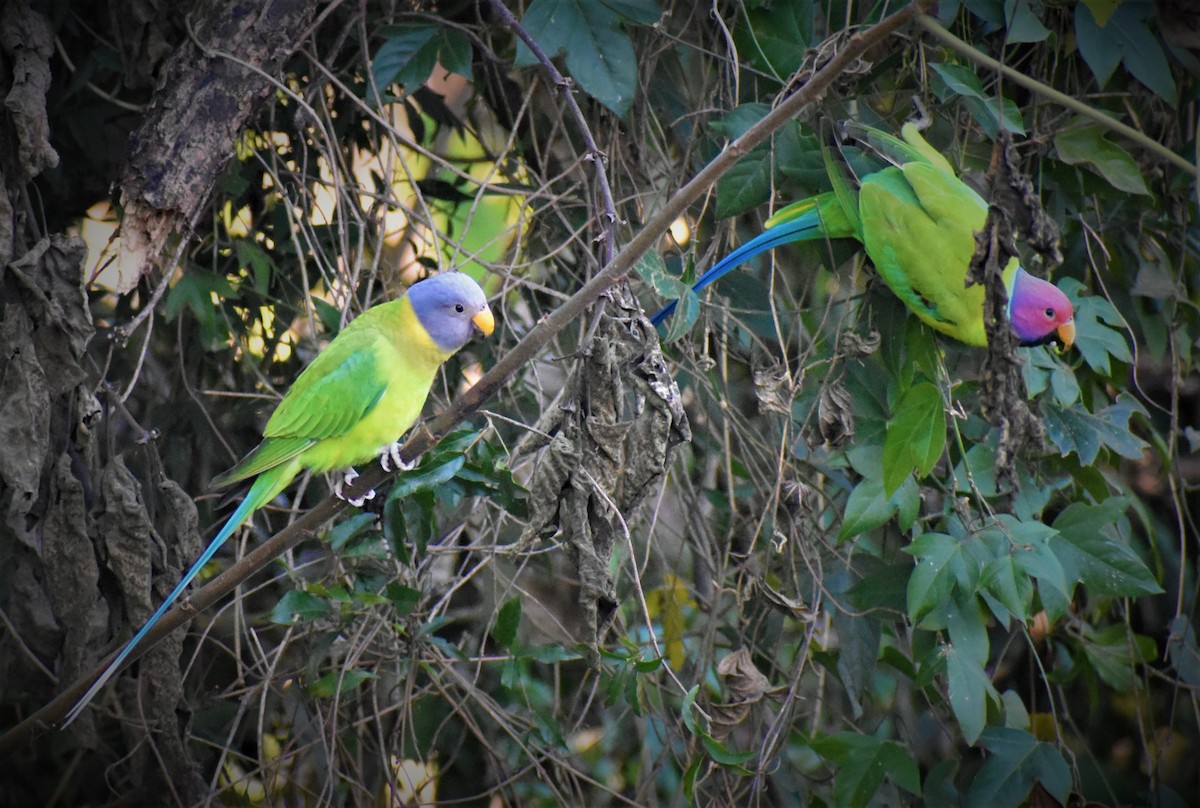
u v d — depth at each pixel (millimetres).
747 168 6078
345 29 6492
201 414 7340
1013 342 4828
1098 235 6926
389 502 5859
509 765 7484
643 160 6875
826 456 6848
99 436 6188
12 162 5820
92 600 5746
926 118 5844
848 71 5707
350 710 7238
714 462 7410
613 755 7953
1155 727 7742
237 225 7477
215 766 7191
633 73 6027
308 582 7324
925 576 5906
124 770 7156
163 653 6027
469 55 6488
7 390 5625
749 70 6590
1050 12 6434
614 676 5957
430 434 5188
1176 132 6742
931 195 5266
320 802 6375
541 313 7309
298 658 7281
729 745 7379
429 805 7633
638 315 5348
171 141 5781
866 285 6062
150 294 7098
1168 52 6230
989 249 4746
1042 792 6570
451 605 7688
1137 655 7090
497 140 7605
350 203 6535
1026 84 4637
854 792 6355
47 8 6512
